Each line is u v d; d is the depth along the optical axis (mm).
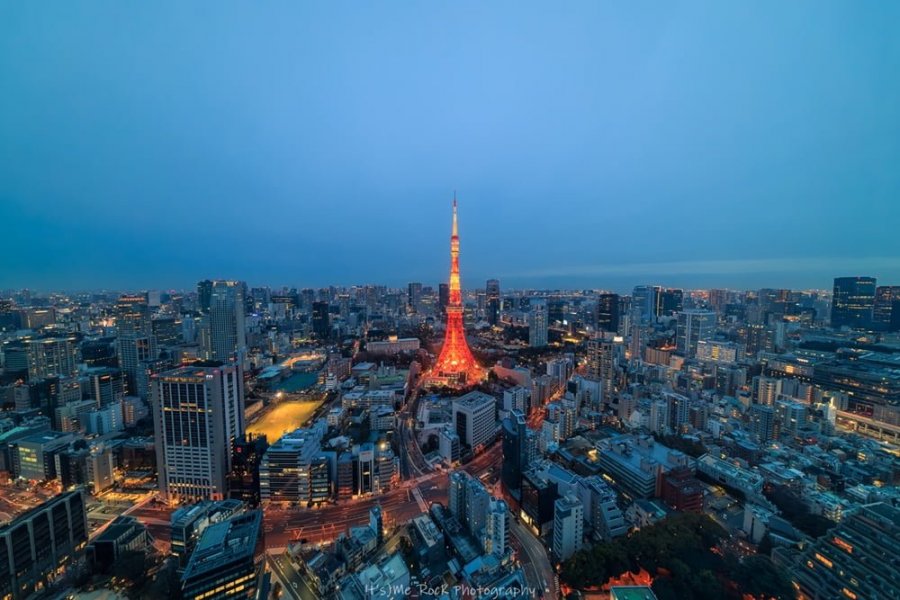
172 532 164875
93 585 157250
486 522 171750
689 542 161500
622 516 194625
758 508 190250
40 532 164625
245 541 146500
